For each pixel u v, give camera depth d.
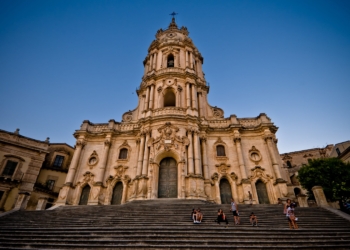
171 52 40.94
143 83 40.78
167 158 29.31
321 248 10.88
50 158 40.47
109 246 10.95
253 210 18.36
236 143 31.75
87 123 35.47
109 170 31.33
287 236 12.21
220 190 29.08
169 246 10.78
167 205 19.94
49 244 11.41
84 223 15.37
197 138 29.81
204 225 14.18
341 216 16.19
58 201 27.98
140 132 32.06
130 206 20.08
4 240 12.35
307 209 18.45
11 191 31.56
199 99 37.50
